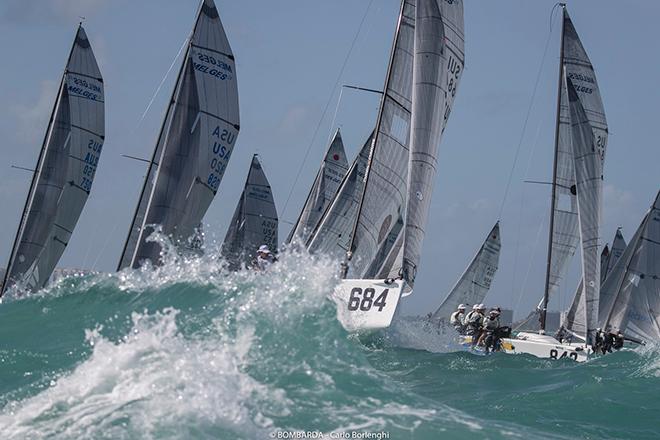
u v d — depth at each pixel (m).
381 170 104.00
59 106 151.38
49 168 150.75
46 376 47.72
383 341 89.38
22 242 150.62
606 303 189.25
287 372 40.66
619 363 80.81
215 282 54.41
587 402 57.94
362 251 103.94
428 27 104.25
